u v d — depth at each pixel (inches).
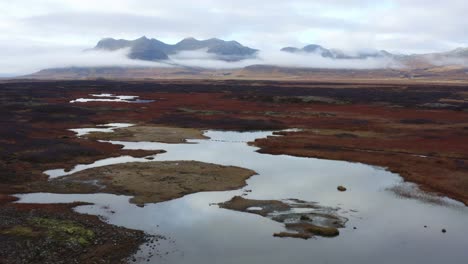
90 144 2315.5
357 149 2313.0
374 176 1755.7
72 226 1107.3
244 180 1653.5
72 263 928.3
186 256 987.9
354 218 1259.8
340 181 1667.1
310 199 1429.6
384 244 1080.2
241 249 1033.5
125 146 2356.1
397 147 2337.6
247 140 2593.5
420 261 987.9
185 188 1534.2
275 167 1891.0
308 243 1076.5
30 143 2215.8
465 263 979.9
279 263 965.2
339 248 1050.7
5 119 3061.0
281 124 3196.4
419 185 1631.4
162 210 1306.6
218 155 2143.2
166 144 2440.9
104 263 938.1
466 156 2123.5
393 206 1376.7
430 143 2433.6
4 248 960.9
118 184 1569.9
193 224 1190.3
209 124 3179.1
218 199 1422.2
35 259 928.9
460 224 1227.9
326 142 2486.5
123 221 1206.3
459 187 1589.6
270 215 1267.2
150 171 1750.7
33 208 1280.8
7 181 1581.0
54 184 1566.2
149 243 1053.2
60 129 2854.3
